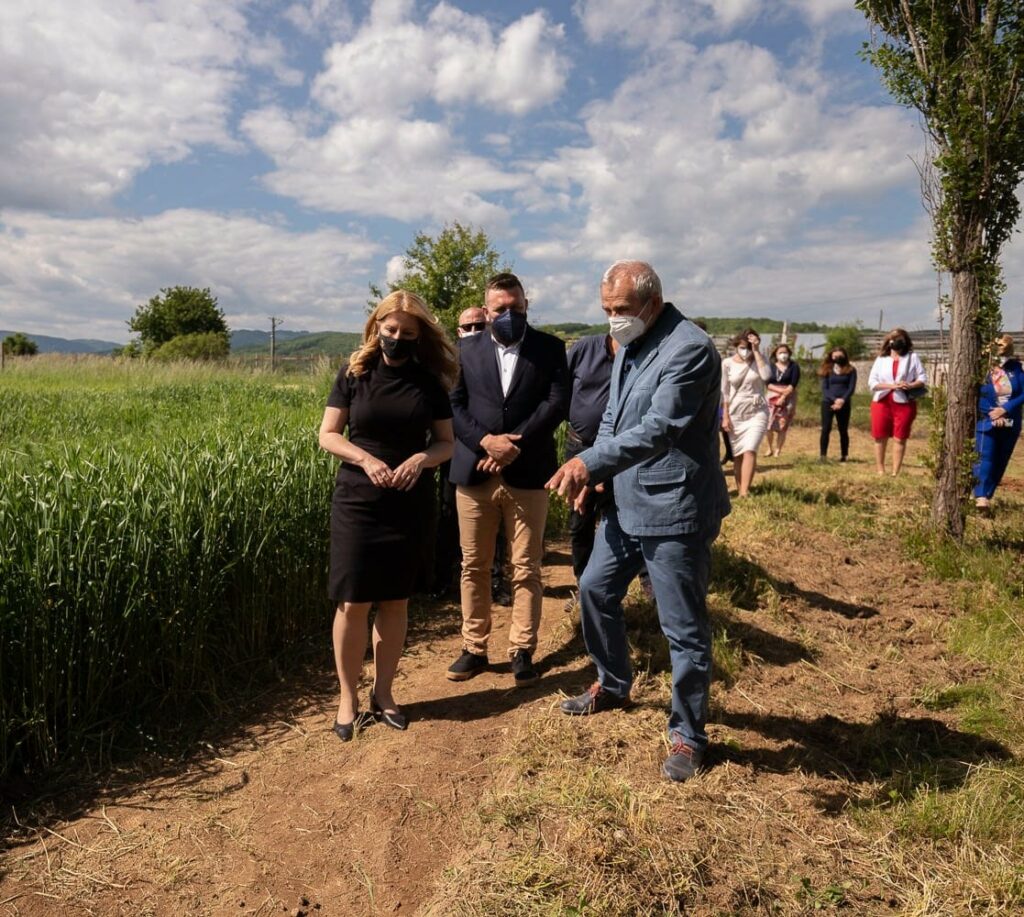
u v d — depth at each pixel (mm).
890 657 4418
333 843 2885
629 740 3320
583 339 4766
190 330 65000
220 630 4324
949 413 6309
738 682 3973
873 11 6277
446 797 3100
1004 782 3010
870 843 2703
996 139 5867
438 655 4645
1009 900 2402
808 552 6371
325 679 4363
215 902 2613
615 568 3316
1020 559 6070
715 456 3062
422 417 3525
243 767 3418
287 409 10812
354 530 3473
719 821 2775
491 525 4141
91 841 2912
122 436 7902
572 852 2574
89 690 3521
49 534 3420
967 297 6176
